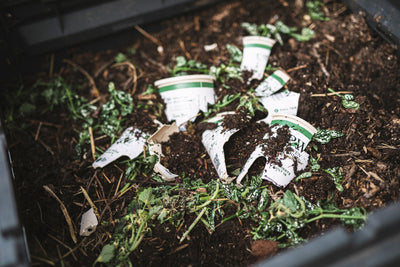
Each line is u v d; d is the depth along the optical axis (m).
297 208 0.54
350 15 0.72
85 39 0.74
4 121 0.68
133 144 0.63
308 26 0.74
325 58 0.69
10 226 0.45
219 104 0.65
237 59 0.70
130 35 0.77
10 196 0.46
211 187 0.58
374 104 0.65
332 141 0.60
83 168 0.63
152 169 0.61
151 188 0.57
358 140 0.60
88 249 0.56
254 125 0.61
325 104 0.63
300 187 0.57
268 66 0.68
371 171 0.57
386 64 0.67
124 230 0.56
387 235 0.42
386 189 0.56
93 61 0.75
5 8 0.69
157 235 0.56
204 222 0.56
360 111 0.62
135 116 0.66
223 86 0.67
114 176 0.62
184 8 0.76
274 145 0.58
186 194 0.58
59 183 0.62
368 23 0.70
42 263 0.55
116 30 0.75
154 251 0.55
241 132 0.62
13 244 0.44
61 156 0.65
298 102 0.63
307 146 0.59
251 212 0.56
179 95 0.63
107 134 0.66
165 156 0.61
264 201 0.56
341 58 0.69
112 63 0.74
